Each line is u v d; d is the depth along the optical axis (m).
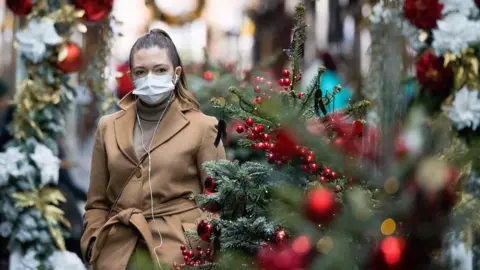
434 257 2.59
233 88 3.95
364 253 2.60
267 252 2.95
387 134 2.70
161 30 5.78
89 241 5.69
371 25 6.52
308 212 2.68
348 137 2.96
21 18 6.26
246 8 22.05
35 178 6.19
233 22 21.97
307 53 17.70
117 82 7.89
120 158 5.68
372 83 5.77
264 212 3.93
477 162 2.55
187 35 19.53
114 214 5.70
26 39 6.14
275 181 3.69
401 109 2.76
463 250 2.65
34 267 6.14
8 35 8.23
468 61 5.19
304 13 4.10
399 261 2.53
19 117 6.17
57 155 6.34
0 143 6.20
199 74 10.45
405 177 2.58
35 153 6.12
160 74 5.60
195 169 5.72
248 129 3.80
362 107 3.73
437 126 2.68
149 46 5.62
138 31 18.64
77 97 6.61
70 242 7.39
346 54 16.19
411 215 2.56
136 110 5.80
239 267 3.28
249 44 22.09
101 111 7.20
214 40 21.67
